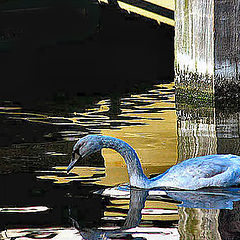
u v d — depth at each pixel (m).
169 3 22.31
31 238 7.09
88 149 9.71
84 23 28.53
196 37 14.25
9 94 20.42
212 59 13.91
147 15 23.19
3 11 29.44
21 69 25.38
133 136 13.07
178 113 15.05
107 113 16.25
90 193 9.08
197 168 9.51
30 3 29.33
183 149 11.75
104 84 22.03
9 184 9.67
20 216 7.98
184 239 6.90
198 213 7.93
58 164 11.00
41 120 15.52
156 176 9.89
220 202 8.50
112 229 7.36
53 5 28.61
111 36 28.50
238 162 9.67
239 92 14.05
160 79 22.94
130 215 7.89
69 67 25.47
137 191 9.20
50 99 19.23
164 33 26.91
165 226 7.42
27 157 11.55
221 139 12.49
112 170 10.62
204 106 14.34
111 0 24.78
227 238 6.92
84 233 7.23
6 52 27.98
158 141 12.53
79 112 16.59
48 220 7.79
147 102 17.81
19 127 14.60
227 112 14.17
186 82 14.73
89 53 27.94
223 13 13.73
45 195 9.01
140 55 27.31
